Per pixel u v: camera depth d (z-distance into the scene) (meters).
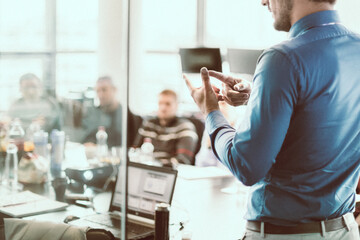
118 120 3.81
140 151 3.18
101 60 5.81
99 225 1.65
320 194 1.11
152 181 1.79
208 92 1.22
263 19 4.60
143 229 1.62
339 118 1.07
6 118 3.12
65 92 4.96
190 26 5.61
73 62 5.83
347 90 1.07
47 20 5.80
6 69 5.49
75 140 3.73
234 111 1.92
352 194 1.19
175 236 1.63
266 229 1.15
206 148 3.03
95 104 3.98
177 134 3.37
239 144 1.06
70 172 2.27
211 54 2.13
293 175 1.11
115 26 5.79
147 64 5.75
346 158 1.11
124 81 1.04
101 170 2.34
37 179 2.21
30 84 3.53
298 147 1.08
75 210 1.84
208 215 1.90
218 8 5.18
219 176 2.60
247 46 4.75
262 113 1.03
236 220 1.84
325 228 1.12
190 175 2.61
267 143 1.03
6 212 1.78
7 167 2.43
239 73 1.97
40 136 2.51
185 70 2.20
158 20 5.76
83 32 5.86
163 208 1.27
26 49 5.67
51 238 1.33
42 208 1.85
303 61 1.03
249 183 1.07
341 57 1.07
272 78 1.03
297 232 1.12
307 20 1.09
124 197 1.10
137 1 5.65
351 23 2.91
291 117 1.07
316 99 1.05
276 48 1.06
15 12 5.63
